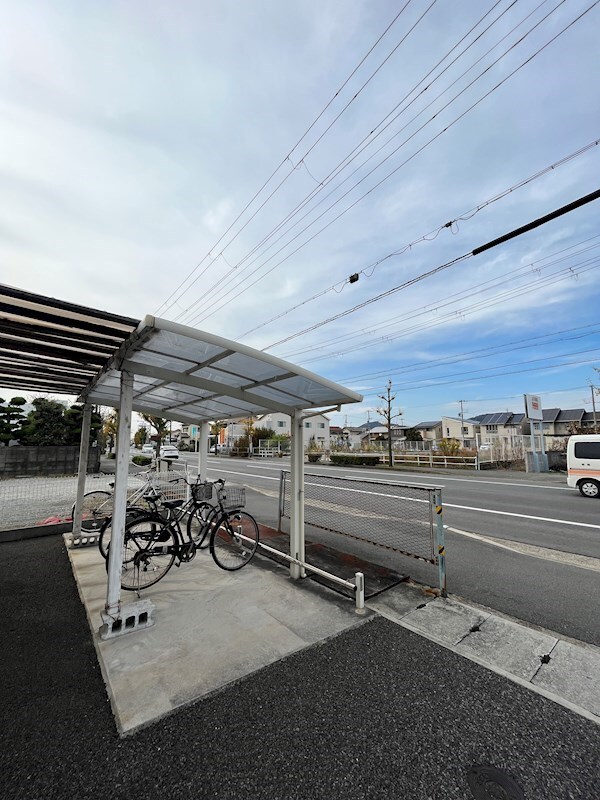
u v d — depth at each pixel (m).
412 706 1.94
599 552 4.89
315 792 1.45
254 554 4.50
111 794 1.44
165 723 1.80
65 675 2.21
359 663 2.32
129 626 2.70
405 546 4.64
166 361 2.90
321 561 4.30
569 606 3.26
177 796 1.43
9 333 2.58
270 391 3.47
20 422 14.65
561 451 17.30
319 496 7.82
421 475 15.14
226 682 2.12
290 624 2.80
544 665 2.34
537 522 6.65
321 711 1.90
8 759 1.59
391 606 3.15
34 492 9.03
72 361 3.33
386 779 1.52
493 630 2.76
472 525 6.43
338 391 3.25
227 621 2.84
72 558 4.30
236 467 18.86
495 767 1.58
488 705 1.96
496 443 21.23
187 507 4.56
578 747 1.69
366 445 27.77
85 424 4.94
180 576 3.79
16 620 2.88
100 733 1.75
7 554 4.49
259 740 1.71
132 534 3.54
